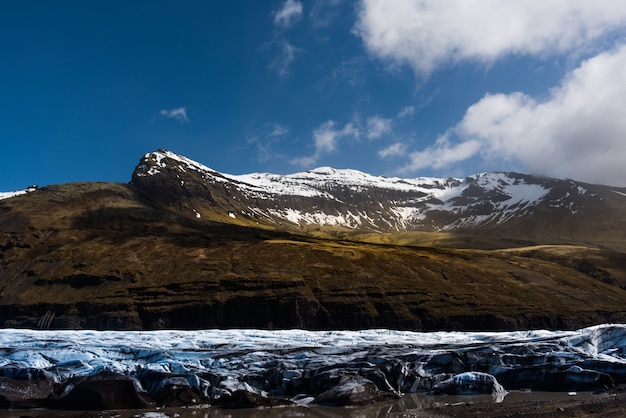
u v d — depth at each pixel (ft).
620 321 479.00
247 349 215.31
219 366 194.39
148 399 162.91
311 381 177.88
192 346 222.69
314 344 230.48
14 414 148.56
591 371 176.45
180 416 142.82
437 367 194.80
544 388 179.32
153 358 202.80
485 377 176.24
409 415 138.82
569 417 122.93
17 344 230.48
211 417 140.77
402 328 446.19
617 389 169.37
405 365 189.57
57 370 187.11
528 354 201.67
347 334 263.49
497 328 446.19
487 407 143.74
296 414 144.77
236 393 160.35
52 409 155.12
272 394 179.01
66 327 447.83
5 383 164.25
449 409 144.66
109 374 167.73
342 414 143.23
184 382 168.14
